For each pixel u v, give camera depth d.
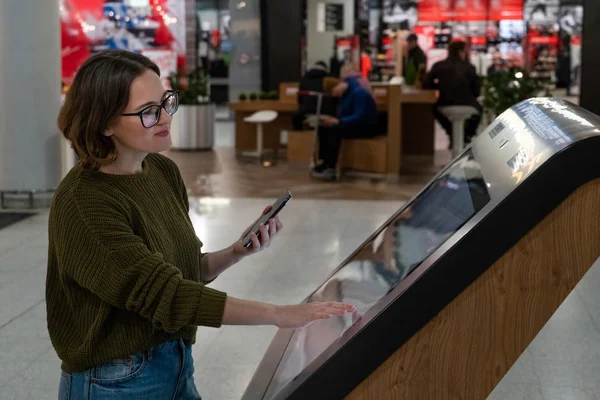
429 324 1.26
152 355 1.67
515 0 20.83
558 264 1.25
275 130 13.05
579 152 1.20
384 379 1.27
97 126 1.59
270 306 1.49
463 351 1.27
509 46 21.03
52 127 7.59
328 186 9.23
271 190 8.90
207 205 7.91
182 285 1.51
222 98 19.45
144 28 14.83
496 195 1.27
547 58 20.97
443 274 1.23
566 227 1.24
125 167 1.68
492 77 11.36
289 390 1.26
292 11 14.08
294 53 14.16
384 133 12.02
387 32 20.86
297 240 6.33
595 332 4.13
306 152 11.33
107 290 1.52
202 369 3.72
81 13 14.67
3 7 7.34
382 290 1.43
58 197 1.60
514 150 1.39
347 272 1.74
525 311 1.26
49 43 7.46
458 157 1.83
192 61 15.23
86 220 1.55
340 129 9.91
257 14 14.23
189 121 12.63
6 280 5.19
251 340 4.10
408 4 21.06
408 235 1.65
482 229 1.22
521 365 3.70
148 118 1.60
